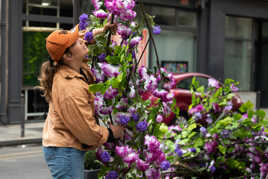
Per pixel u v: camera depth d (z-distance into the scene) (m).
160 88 3.37
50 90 2.82
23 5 12.09
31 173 6.47
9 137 9.51
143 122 3.05
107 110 3.05
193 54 16.39
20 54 11.98
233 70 17.77
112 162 3.18
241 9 17.41
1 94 11.70
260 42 18.88
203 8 16.09
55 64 2.81
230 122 4.34
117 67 3.00
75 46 2.79
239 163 4.46
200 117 4.53
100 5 3.27
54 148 2.71
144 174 3.17
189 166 4.44
